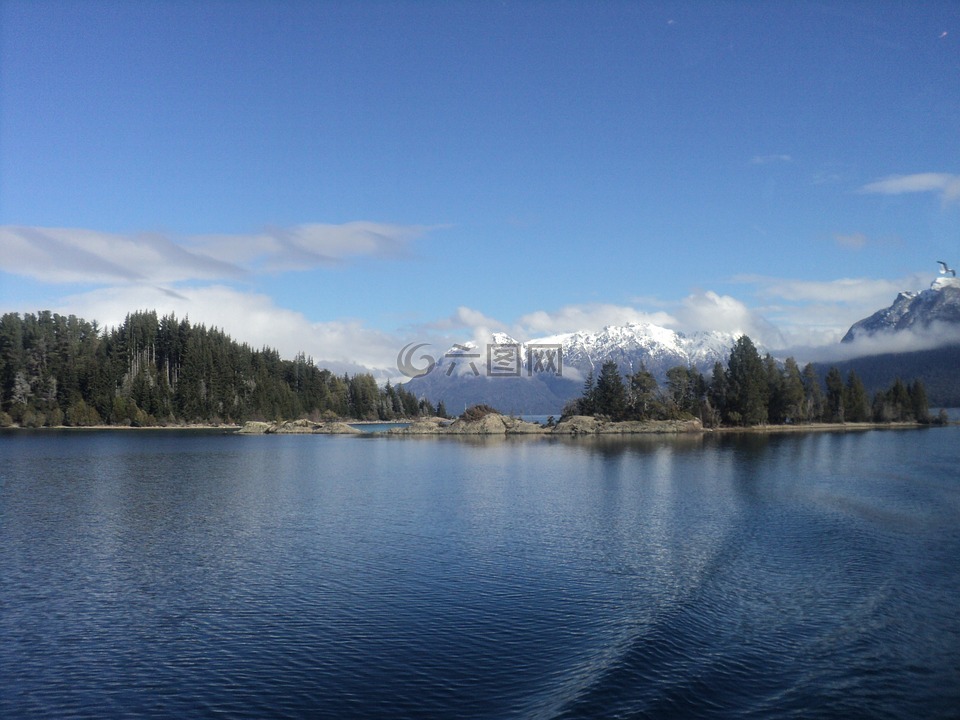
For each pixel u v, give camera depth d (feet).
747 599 95.04
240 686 69.82
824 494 195.42
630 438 505.66
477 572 110.01
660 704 63.87
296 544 131.64
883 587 100.37
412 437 572.92
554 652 77.05
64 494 205.98
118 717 64.23
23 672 73.67
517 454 364.17
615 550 124.57
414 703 65.72
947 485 215.72
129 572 112.16
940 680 69.46
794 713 62.75
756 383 622.95
